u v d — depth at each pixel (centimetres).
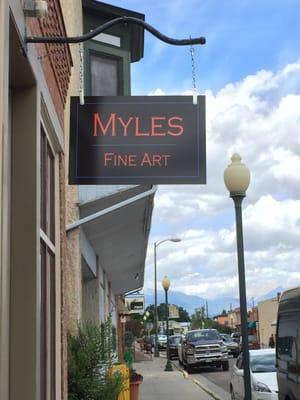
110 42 1438
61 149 686
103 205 1177
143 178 586
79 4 1264
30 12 419
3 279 329
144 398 1686
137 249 1978
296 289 890
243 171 909
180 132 593
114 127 593
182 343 3231
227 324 10594
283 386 942
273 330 6862
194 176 586
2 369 327
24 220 457
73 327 1027
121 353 3325
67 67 718
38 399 445
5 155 336
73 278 1062
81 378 903
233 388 1480
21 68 445
